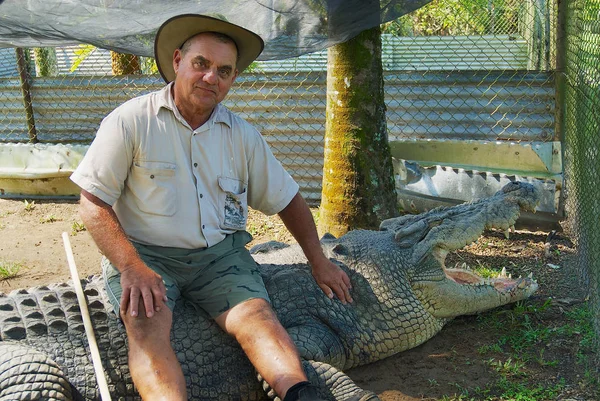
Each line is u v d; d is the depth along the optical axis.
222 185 3.47
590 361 3.80
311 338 3.61
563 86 6.20
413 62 7.73
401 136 7.01
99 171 3.21
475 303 4.34
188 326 3.42
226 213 3.52
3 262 5.69
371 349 3.92
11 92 8.05
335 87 5.41
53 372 3.10
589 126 4.70
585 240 4.79
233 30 3.33
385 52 7.74
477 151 6.50
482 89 6.65
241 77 7.27
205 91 3.28
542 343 4.11
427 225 4.28
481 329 4.35
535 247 5.76
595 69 4.41
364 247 4.18
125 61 8.68
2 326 3.22
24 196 7.64
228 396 3.43
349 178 5.43
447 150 6.64
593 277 4.34
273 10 4.75
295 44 5.19
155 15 4.68
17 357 3.06
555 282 5.05
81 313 3.35
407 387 3.70
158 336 3.03
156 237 3.38
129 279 3.06
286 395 2.90
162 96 3.35
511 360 3.95
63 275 5.41
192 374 3.35
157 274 3.13
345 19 4.86
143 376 2.96
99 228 3.18
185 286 3.50
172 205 3.36
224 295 3.36
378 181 5.46
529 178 6.00
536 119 6.55
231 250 3.55
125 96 7.78
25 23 4.73
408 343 4.07
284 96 7.20
